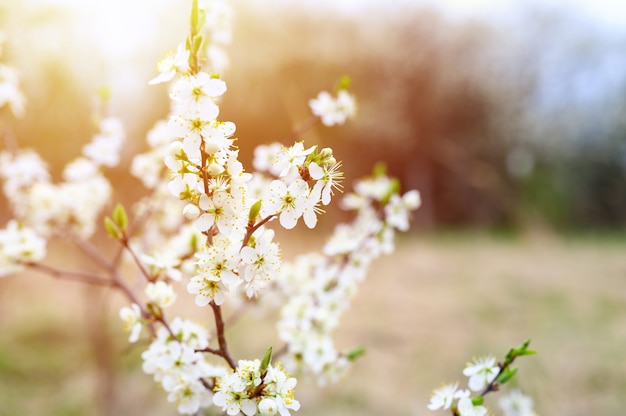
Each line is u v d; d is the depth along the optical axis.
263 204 1.23
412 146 19.88
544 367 6.41
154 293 1.70
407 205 2.34
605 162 22.30
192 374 1.58
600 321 8.79
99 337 5.20
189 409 1.59
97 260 2.60
